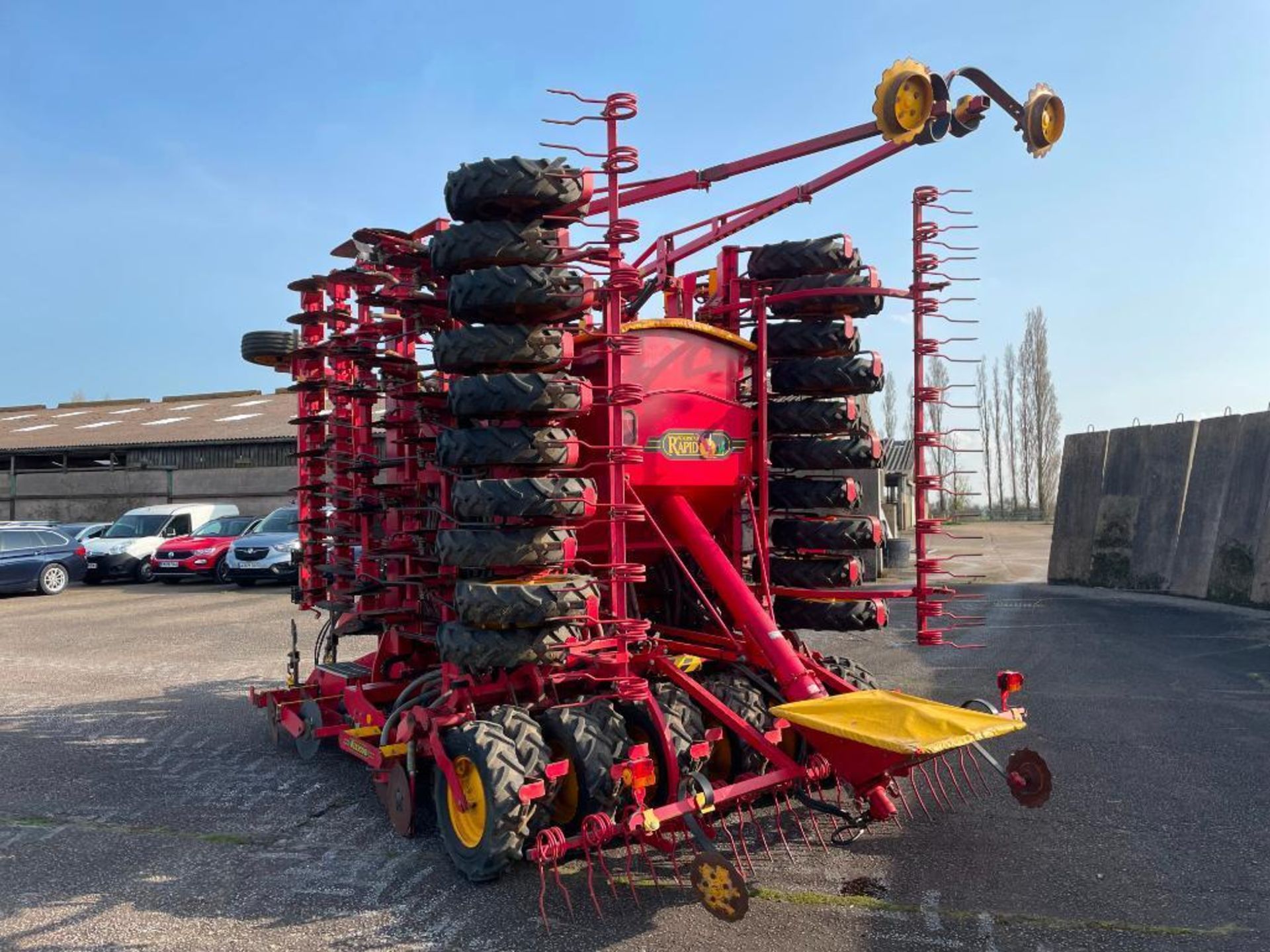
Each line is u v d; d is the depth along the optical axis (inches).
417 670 262.4
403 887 184.1
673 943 157.8
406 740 203.5
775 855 195.5
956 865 188.4
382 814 228.5
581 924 165.8
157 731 314.2
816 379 235.1
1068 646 439.8
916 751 153.6
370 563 261.1
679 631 244.5
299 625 564.1
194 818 227.1
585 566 222.2
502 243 183.0
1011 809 220.2
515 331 183.3
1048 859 191.0
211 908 175.8
